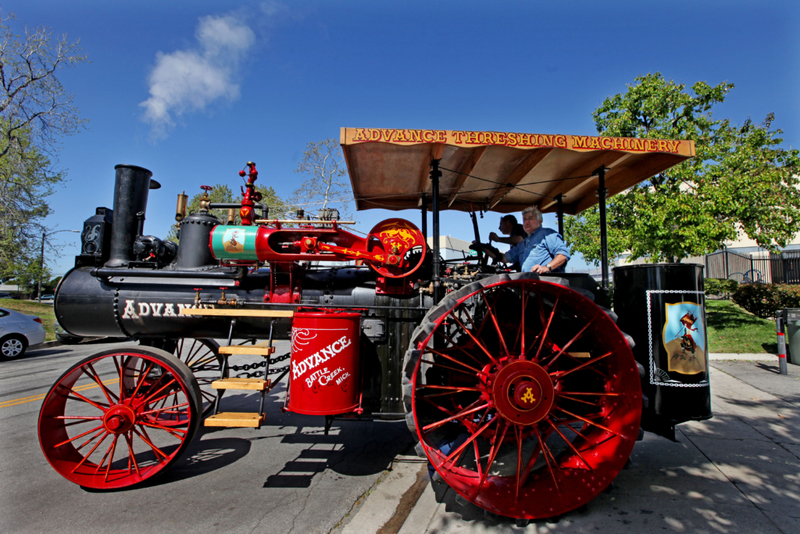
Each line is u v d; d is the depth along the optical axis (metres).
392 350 3.44
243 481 3.38
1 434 4.57
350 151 3.40
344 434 4.54
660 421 3.09
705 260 19.52
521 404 2.74
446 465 3.07
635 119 11.04
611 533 2.58
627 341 2.85
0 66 15.34
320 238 3.34
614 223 10.78
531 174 4.07
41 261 18.62
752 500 2.96
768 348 8.90
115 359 3.39
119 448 4.11
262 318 3.65
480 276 3.57
